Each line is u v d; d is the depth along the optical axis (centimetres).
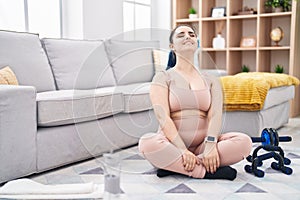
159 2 528
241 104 298
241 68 500
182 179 200
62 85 304
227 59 472
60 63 308
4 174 192
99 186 175
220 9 491
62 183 199
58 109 221
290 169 212
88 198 162
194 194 178
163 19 528
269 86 305
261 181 198
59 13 400
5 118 190
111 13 436
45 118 214
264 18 460
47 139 217
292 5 423
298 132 343
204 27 496
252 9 470
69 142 231
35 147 209
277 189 186
